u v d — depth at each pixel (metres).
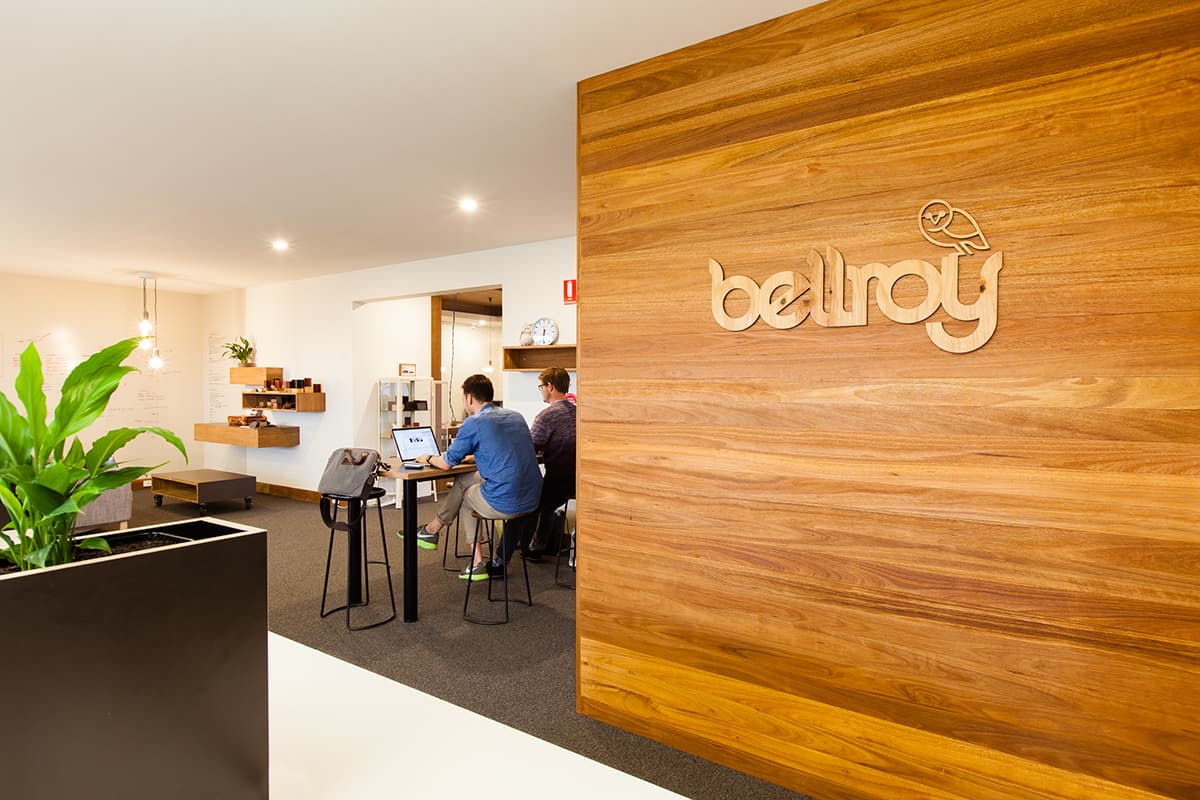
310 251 5.66
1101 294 1.52
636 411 2.24
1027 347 1.60
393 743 1.33
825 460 1.88
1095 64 1.52
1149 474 1.47
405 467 3.78
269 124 2.89
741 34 2.05
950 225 1.69
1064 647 1.57
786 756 1.96
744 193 2.02
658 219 2.21
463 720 1.42
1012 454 1.62
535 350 5.34
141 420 7.79
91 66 2.37
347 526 3.63
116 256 5.86
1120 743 1.51
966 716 1.69
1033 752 1.61
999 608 1.64
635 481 2.24
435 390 7.48
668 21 2.02
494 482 3.61
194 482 6.13
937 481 1.72
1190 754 1.44
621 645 2.30
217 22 2.08
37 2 1.96
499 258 5.56
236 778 1.09
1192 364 1.42
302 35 2.16
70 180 3.65
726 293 2.04
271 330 7.52
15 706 0.83
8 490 1.00
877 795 1.81
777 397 1.96
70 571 0.88
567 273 5.16
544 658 3.01
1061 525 1.57
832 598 1.87
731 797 1.93
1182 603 1.44
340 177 3.62
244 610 1.09
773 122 1.98
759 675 2.00
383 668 2.89
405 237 5.11
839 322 1.84
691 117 2.14
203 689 1.04
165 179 3.65
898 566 1.77
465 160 3.36
